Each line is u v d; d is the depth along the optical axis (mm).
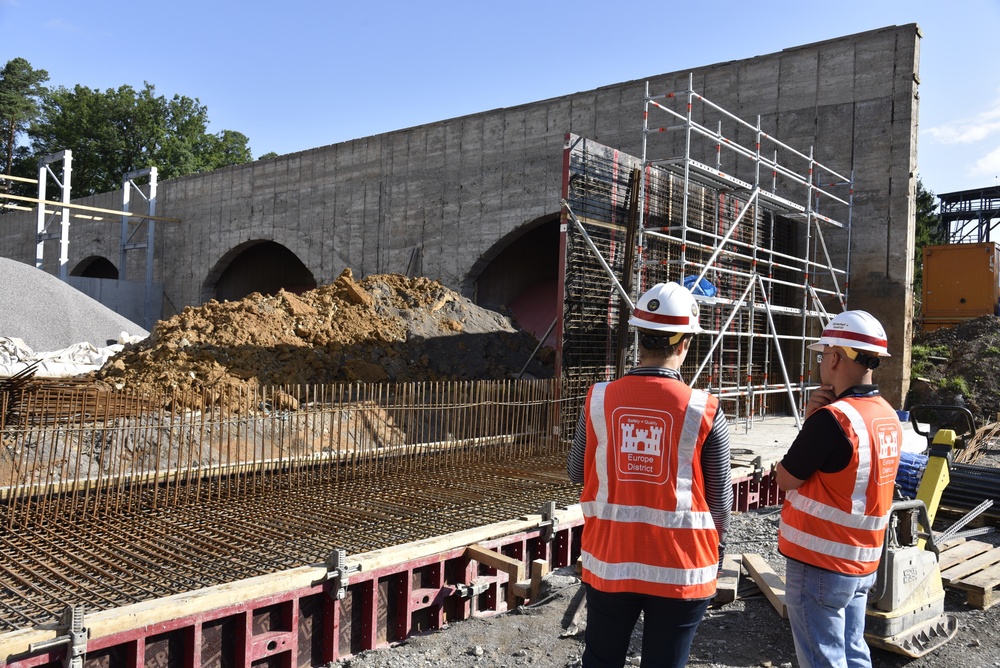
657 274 12164
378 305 14070
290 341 11945
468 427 9984
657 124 17328
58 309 15969
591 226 11320
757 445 10250
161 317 31062
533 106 19219
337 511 6215
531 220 19188
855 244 15320
